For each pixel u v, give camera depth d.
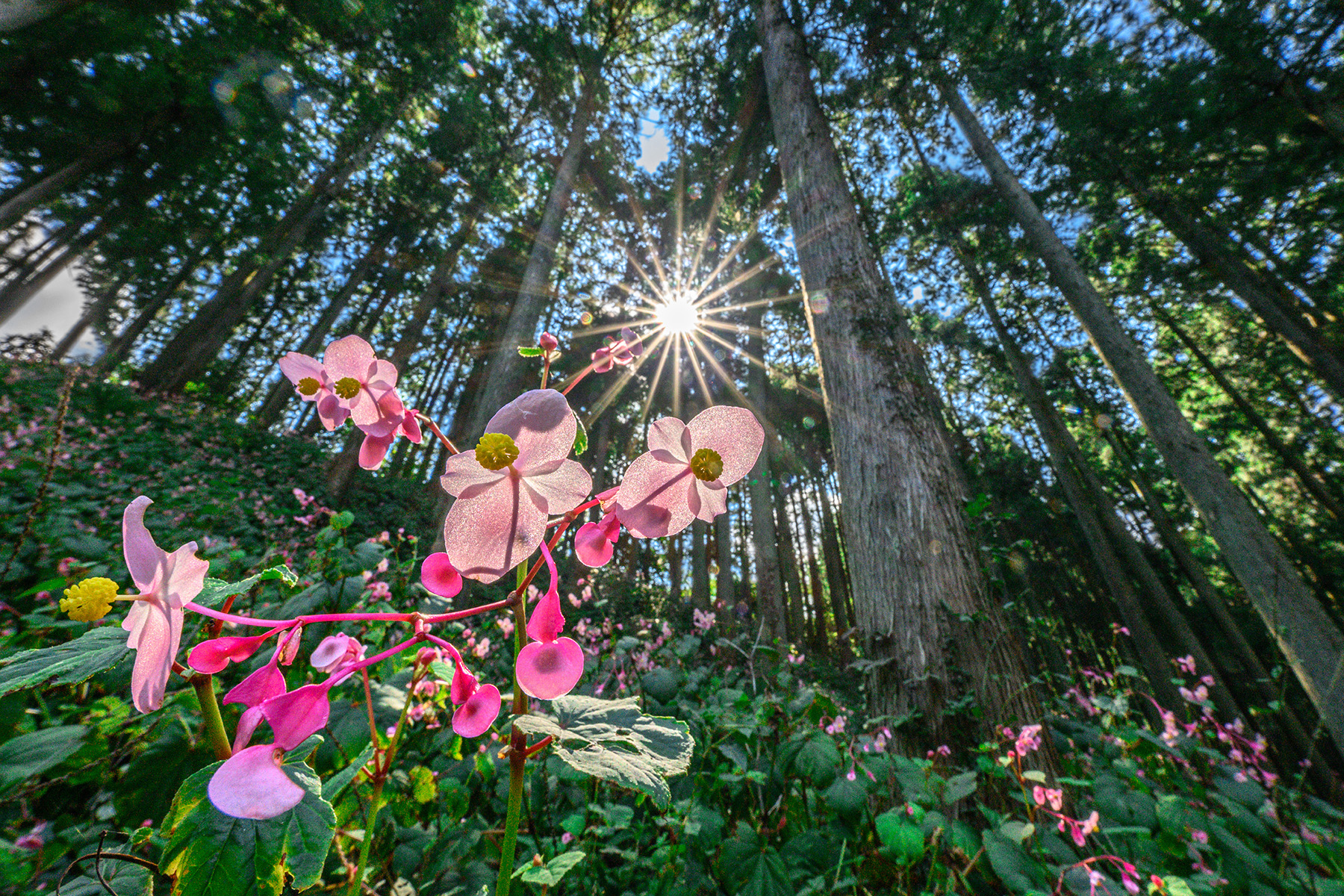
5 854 0.93
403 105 13.12
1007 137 11.22
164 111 8.20
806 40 8.47
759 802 2.01
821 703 2.20
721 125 11.79
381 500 8.98
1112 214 10.98
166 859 0.52
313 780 0.48
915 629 2.84
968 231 13.59
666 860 1.58
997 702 2.55
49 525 2.28
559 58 12.57
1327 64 7.05
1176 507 17.20
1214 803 2.30
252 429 9.60
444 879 1.33
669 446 0.68
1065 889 1.53
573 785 1.87
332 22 10.00
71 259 10.68
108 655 0.55
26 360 8.96
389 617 0.58
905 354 3.97
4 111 7.30
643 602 8.16
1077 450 12.06
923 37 8.92
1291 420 14.28
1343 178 8.16
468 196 15.65
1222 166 8.73
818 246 4.74
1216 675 8.28
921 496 3.23
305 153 10.85
